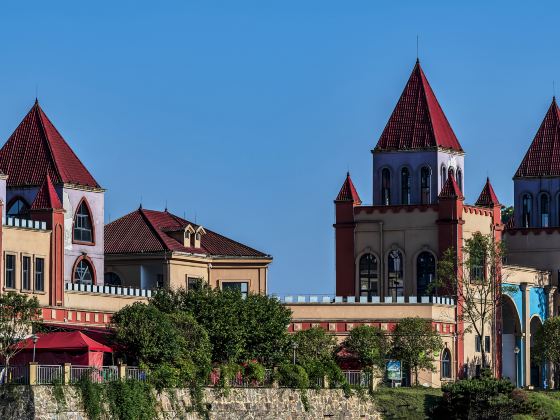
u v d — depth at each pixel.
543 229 175.50
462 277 154.62
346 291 158.88
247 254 156.00
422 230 156.88
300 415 122.56
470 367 155.62
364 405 130.50
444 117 164.00
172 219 157.62
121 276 151.75
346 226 159.12
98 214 144.12
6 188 141.12
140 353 115.31
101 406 104.00
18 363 113.00
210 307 127.06
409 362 144.88
